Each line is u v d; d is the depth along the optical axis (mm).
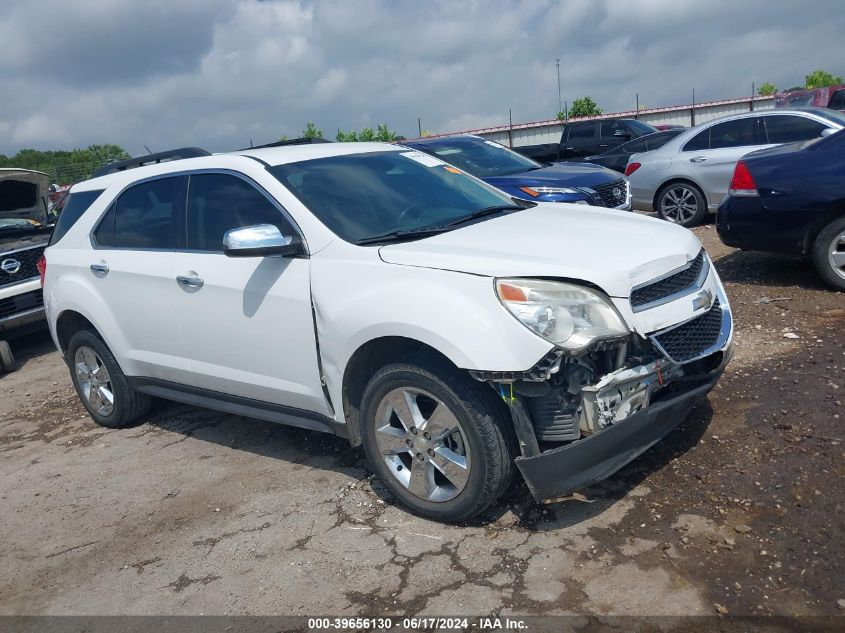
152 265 4742
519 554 3305
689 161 10688
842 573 2885
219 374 4492
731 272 7453
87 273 5270
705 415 4309
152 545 3893
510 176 8578
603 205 8297
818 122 9836
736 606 2797
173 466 4852
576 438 3271
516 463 3227
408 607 3068
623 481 3760
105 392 5660
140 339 4980
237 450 4957
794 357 4984
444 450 3525
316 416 4113
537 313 3156
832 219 6215
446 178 4805
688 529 3293
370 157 4711
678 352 3445
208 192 4551
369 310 3547
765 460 3738
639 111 32062
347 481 4250
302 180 4258
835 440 3811
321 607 3158
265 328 4117
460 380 3350
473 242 3680
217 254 4402
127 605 3398
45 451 5535
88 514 4359
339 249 3838
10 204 9953
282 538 3748
